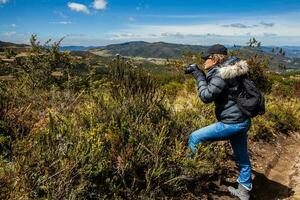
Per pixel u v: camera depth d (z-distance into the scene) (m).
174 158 4.56
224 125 4.34
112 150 4.18
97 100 5.24
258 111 4.30
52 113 5.61
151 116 5.19
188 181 4.72
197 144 4.64
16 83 7.48
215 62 4.39
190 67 4.45
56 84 9.07
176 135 5.17
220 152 5.47
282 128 9.05
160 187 4.38
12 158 3.77
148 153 4.54
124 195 4.04
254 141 7.55
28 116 5.18
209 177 5.10
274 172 6.28
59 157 3.71
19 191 3.28
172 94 8.19
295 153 7.71
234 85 4.20
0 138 4.01
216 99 4.35
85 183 3.60
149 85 5.54
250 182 4.70
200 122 6.12
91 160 3.78
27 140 4.09
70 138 4.03
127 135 4.50
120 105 5.12
